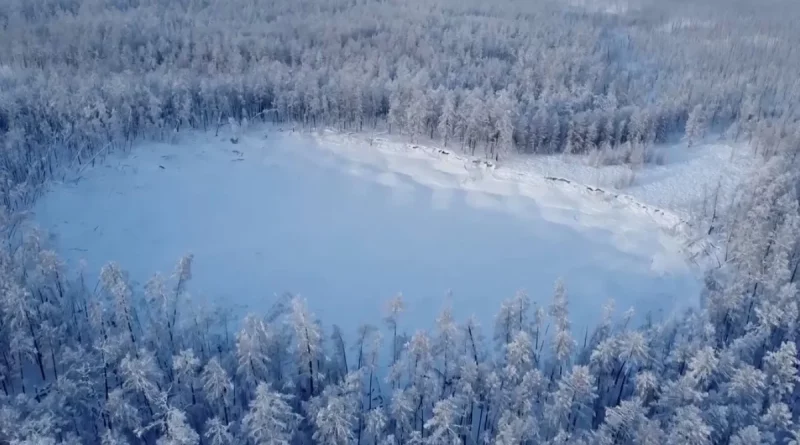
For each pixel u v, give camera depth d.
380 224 65.38
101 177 69.94
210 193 69.19
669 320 45.47
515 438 32.47
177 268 43.72
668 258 60.06
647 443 32.69
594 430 37.47
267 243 61.03
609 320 42.28
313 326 37.16
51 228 60.03
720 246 59.50
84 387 35.44
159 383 36.53
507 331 41.66
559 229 65.19
